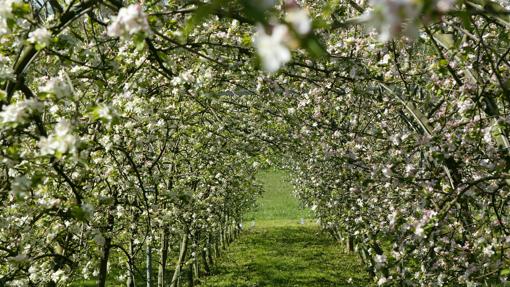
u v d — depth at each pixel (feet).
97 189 20.93
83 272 21.12
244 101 31.07
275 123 30.04
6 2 10.01
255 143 29.48
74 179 18.10
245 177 37.11
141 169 23.27
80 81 17.40
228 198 45.68
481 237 17.06
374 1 3.85
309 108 27.96
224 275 58.95
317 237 85.76
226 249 77.25
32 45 11.48
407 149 19.22
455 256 17.72
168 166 35.09
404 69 20.43
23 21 11.72
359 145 25.55
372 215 29.14
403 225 16.16
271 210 118.21
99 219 20.61
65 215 14.78
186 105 24.68
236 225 86.33
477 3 11.04
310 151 30.81
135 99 18.74
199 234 47.37
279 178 150.71
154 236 28.99
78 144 9.35
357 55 21.49
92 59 14.67
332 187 37.50
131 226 23.70
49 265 17.97
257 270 61.36
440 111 23.00
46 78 17.31
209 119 29.58
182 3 15.26
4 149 11.88
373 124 28.78
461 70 18.90
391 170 18.31
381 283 17.63
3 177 14.93
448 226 17.48
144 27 8.50
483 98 17.21
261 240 84.74
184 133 27.84
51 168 12.91
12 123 9.80
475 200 17.72
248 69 17.93
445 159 17.33
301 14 3.99
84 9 12.10
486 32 19.77
